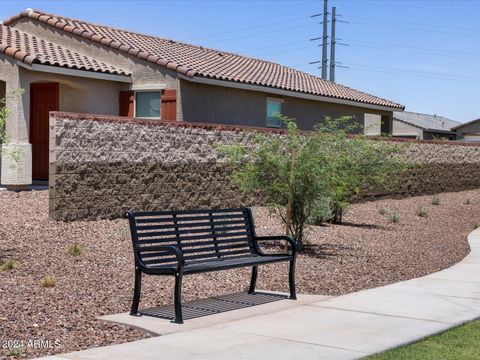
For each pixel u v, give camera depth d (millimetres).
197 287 10180
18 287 9242
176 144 16266
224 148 14359
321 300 9586
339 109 28312
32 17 22578
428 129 57094
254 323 8094
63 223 13641
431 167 27438
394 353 6812
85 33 21625
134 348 6895
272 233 15344
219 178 17500
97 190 14430
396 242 16016
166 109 20578
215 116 22016
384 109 30500
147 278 10500
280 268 12031
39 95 20578
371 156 17125
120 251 12023
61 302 8688
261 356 6652
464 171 29922
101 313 8391
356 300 9594
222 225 10430
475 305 9336
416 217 21156
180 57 22750
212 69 22234
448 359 6621
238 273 11398
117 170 14844
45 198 15945
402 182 25344
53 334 7383
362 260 13312
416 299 9703
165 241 8812
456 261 13828
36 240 12133
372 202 23250
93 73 19656
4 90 19438
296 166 13383
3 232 12445
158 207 15836
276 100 24672
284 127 25219
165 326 7848
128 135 15086
